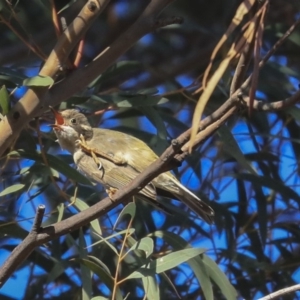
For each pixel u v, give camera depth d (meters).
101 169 9.32
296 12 13.66
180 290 11.89
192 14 13.94
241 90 6.35
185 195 9.04
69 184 11.68
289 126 12.50
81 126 10.05
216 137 12.77
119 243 11.12
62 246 11.83
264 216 11.27
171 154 6.53
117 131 10.41
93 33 14.77
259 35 6.01
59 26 8.36
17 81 9.65
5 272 7.04
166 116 11.22
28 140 9.98
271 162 11.91
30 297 11.54
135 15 14.88
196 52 14.82
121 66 10.83
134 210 7.95
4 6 9.58
